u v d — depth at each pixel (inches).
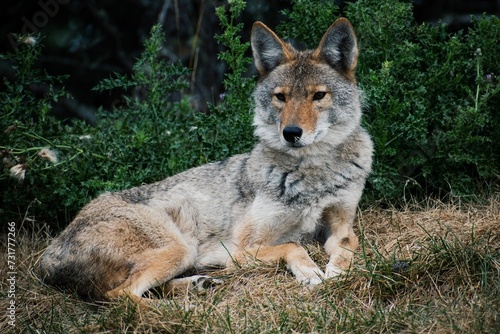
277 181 411.2
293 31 507.8
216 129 493.4
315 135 399.9
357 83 462.6
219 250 422.0
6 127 466.6
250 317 346.3
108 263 386.0
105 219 396.8
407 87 472.4
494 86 470.3
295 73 412.5
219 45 745.0
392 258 364.5
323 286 362.9
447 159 462.3
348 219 418.3
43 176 466.3
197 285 386.6
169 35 728.3
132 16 808.9
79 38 793.6
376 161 459.5
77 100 799.7
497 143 469.1
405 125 452.1
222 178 435.2
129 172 473.4
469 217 423.2
